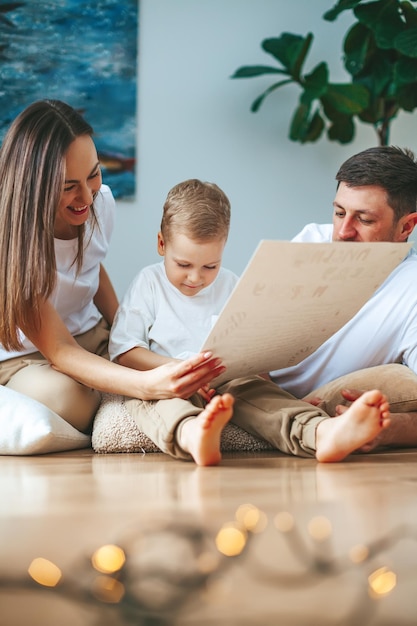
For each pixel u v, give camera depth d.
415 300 1.97
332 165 3.70
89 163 1.80
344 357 2.03
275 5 3.65
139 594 0.69
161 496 1.12
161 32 3.54
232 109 3.62
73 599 0.69
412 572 0.79
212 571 0.74
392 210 1.92
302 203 3.69
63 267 2.03
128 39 3.49
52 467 1.51
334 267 1.49
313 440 1.56
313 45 3.71
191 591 0.70
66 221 1.89
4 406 1.74
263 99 3.60
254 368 1.70
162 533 0.87
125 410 1.79
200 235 1.84
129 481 1.30
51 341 1.81
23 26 3.43
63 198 1.80
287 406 1.70
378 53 3.41
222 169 3.62
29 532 0.88
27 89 3.44
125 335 1.89
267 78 3.63
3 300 1.77
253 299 1.44
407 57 3.23
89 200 1.83
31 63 3.44
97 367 1.74
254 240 3.66
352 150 3.72
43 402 1.84
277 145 3.66
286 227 3.68
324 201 3.70
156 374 1.62
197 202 1.87
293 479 1.31
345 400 1.86
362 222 1.93
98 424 1.79
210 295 1.98
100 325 2.25
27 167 1.75
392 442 1.73
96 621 0.67
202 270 1.89
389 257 1.57
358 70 3.38
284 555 0.84
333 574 0.78
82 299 2.11
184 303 1.94
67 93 3.47
